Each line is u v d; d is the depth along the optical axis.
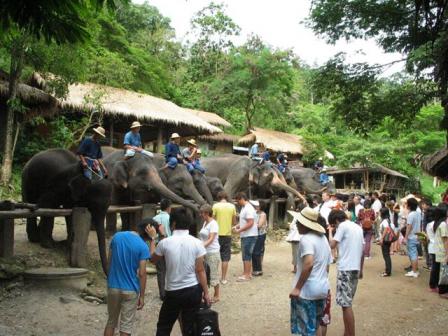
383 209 11.13
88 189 8.42
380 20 12.88
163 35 42.03
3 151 16.03
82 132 18.06
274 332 6.61
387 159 39.75
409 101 13.82
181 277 4.89
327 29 13.70
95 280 8.18
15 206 8.01
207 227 7.93
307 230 5.15
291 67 36.31
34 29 4.73
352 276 6.10
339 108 14.67
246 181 16.19
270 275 10.34
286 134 37.69
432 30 5.00
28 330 5.90
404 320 7.43
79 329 6.16
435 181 44.38
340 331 6.80
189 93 39.53
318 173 22.09
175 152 12.57
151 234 5.93
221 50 42.97
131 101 20.92
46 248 9.19
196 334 4.85
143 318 6.93
